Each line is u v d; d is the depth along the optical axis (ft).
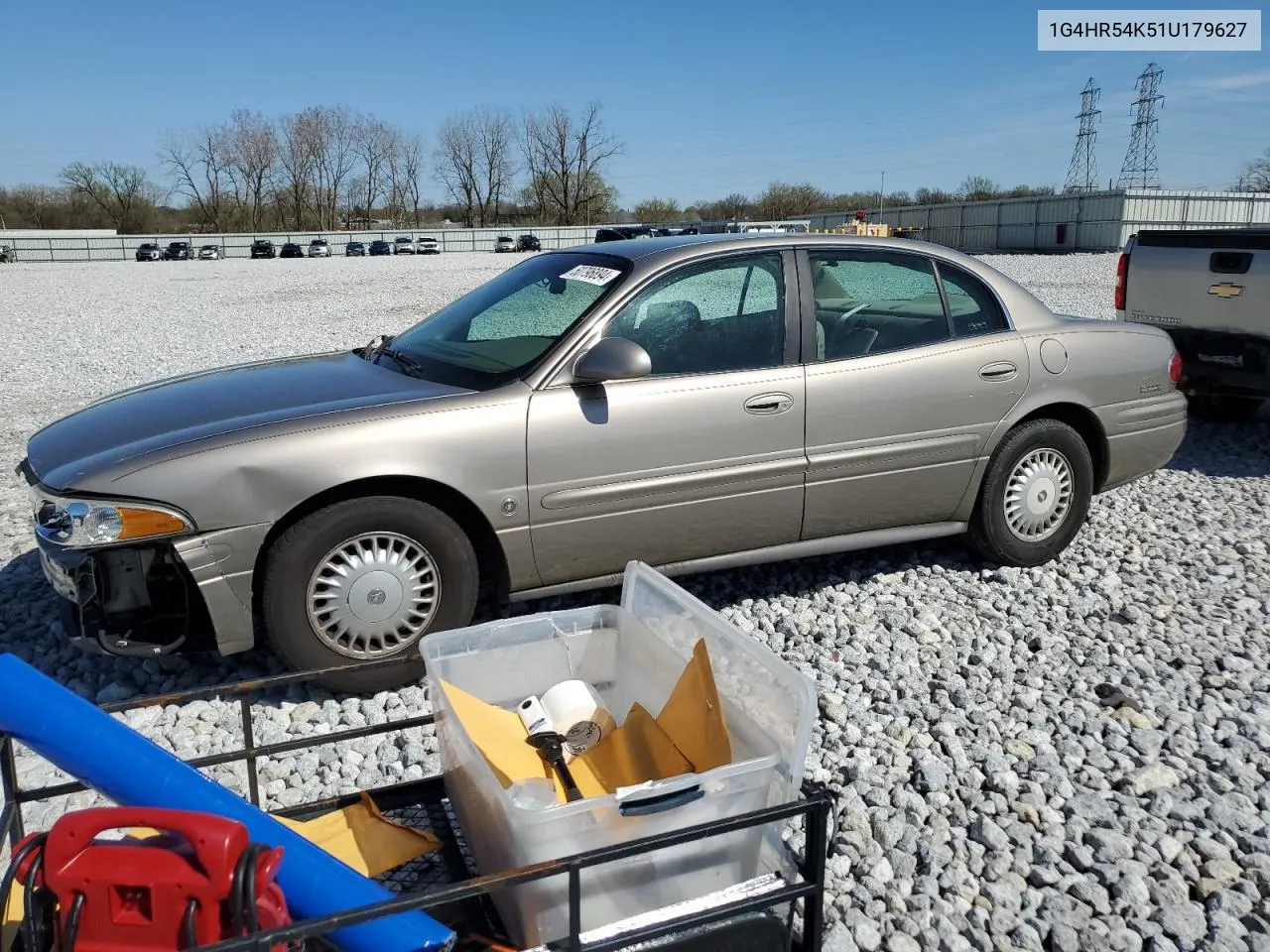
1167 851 9.34
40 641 14.06
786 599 15.17
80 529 11.04
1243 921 8.50
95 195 280.31
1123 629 14.21
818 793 6.77
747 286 14.01
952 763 10.80
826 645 13.73
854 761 10.80
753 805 7.06
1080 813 9.89
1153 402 16.98
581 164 314.96
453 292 83.05
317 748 11.16
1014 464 15.75
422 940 6.52
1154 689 12.35
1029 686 12.53
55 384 36.42
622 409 12.90
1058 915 8.55
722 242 14.19
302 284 99.40
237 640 11.61
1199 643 13.76
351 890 6.53
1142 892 8.79
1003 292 15.88
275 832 6.62
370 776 10.68
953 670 12.91
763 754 7.46
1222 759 10.78
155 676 12.90
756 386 13.65
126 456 11.32
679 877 6.91
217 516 11.23
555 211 320.70
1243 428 26.86
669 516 13.41
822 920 6.98
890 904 8.71
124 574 11.28
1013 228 178.40
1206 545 17.74
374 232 234.58
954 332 15.33
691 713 7.69
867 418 14.42
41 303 78.07
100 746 6.36
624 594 9.44
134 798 6.44
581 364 12.48
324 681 12.05
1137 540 17.97
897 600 15.11
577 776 7.93
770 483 13.91
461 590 12.46
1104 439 16.61
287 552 11.58
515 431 12.35
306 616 11.78
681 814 6.84
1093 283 76.79
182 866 5.61
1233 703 12.15
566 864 6.00
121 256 211.82
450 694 8.03
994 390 15.29
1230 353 23.18
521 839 6.49
